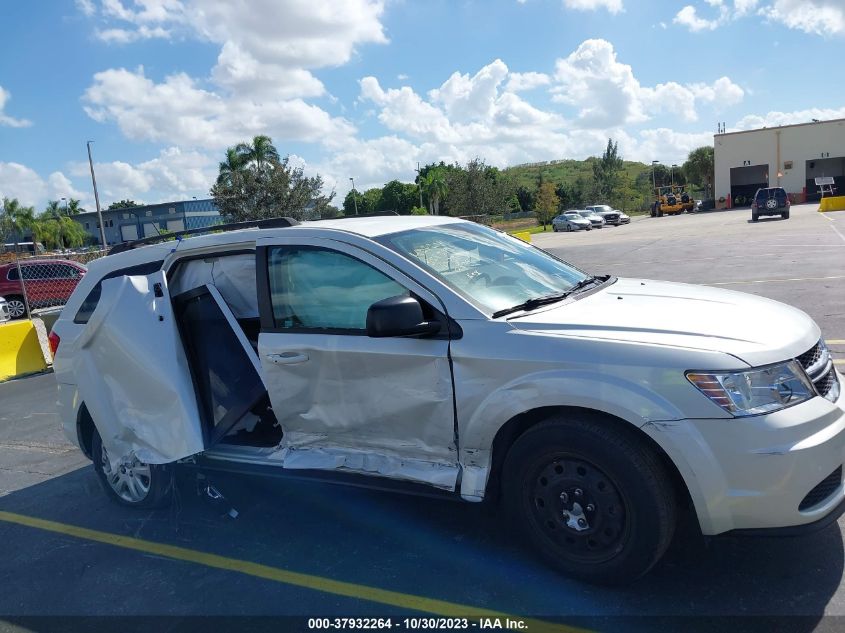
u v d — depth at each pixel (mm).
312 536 4148
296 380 3828
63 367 4930
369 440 3713
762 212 32438
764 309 3547
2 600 3812
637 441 3043
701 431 2873
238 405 4273
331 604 3391
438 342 3412
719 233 26203
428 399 3445
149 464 4363
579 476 3199
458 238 4223
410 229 4086
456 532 3977
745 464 2834
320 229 3916
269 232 4047
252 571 3809
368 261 3693
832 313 8734
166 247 4551
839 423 2996
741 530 2912
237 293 4609
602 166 79312
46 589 3889
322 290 3803
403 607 3293
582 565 3256
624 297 3797
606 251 22969
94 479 5715
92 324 4375
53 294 19594
